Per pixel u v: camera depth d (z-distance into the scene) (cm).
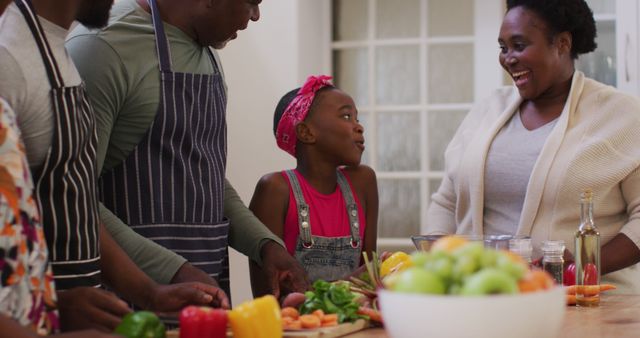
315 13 409
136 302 157
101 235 160
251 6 195
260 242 203
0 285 112
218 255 197
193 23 193
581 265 190
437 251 108
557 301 107
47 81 143
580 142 227
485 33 405
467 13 410
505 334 102
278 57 391
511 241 183
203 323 125
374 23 418
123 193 188
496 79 404
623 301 200
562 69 235
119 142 188
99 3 160
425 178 415
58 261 146
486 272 103
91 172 153
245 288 389
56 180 146
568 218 226
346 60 422
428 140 416
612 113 230
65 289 146
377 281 176
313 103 228
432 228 255
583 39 235
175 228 189
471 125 251
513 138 238
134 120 187
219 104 202
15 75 139
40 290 120
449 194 256
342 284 164
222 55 395
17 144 117
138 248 173
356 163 228
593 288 188
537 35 229
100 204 177
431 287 105
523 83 234
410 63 416
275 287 193
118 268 158
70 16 152
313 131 226
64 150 145
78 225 148
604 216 229
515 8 234
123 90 183
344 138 225
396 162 419
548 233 226
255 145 393
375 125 420
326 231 225
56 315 125
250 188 393
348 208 230
